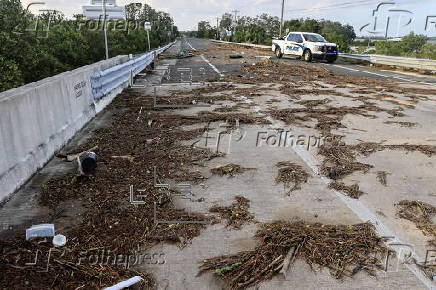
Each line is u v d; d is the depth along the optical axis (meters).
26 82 9.36
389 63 20.89
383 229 3.64
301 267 3.08
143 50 31.03
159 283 2.86
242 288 2.82
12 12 8.91
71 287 2.77
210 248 3.30
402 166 5.33
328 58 23.20
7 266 2.96
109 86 9.35
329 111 8.66
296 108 8.92
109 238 3.40
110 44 18.22
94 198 4.15
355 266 3.10
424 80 14.98
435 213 3.98
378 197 4.35
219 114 8.15
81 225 3.60
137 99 9.74
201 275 2.96
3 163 4.09
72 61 12.91
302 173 5.00
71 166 5.07
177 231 3.55
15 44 8.66
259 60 23.67
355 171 5.12
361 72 18.03
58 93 5.85
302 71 16.97
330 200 4.25
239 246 3.34
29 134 4.74
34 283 2.79
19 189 4.34
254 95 10.59
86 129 6.90
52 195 4.21
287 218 3.83
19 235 3.41
